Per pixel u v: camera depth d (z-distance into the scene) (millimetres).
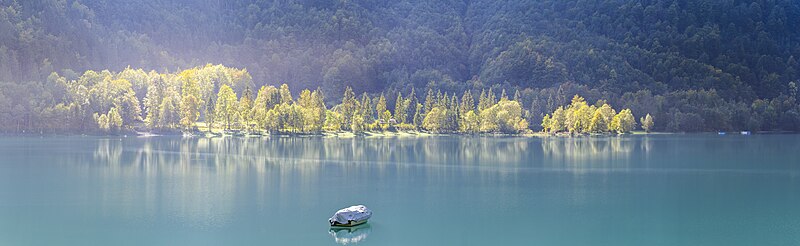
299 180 156625
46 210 120000
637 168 181875
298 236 102750
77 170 174625
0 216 115438
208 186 146500
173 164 189375
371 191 140750
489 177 163125
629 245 98938
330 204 125875
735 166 187125
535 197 134625
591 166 187125
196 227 107812
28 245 98188
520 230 107250
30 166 183500
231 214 116688
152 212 118062
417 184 151125
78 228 107438
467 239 102125
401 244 99000
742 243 99875
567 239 102375
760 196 136250
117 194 135500
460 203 127938
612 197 134750
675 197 135125
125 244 98500
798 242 100438
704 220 114188
